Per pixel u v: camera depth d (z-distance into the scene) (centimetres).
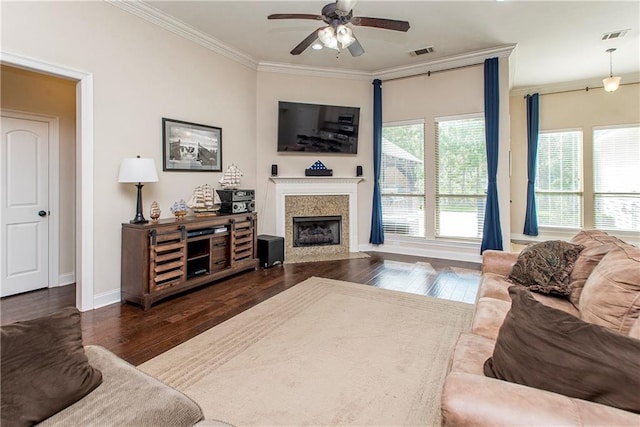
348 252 586
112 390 128
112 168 341
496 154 492
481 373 128
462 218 535
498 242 495
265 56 511
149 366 222
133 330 277
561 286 220
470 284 403
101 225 333
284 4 365
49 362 120
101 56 328
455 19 400
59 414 115
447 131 539
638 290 146
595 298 165
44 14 285
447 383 102
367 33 436
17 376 112
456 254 536
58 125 400
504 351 121
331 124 561
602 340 101
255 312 314
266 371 216
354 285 398
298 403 184
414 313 312
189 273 377
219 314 311
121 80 347
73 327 138
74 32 306
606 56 520
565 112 658
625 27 422
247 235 452
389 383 202
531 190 677
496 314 190
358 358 231
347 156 586
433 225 553
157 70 384
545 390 101
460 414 92
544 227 688
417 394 192
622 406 89
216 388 198
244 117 514
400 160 579
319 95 567
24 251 376
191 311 318
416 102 557
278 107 539
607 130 628
